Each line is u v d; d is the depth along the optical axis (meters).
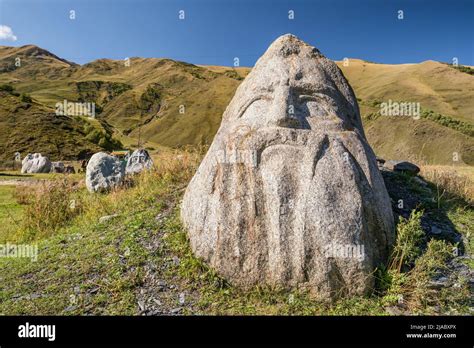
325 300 5.02
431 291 5.12
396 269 5.38
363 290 5.07
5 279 6.12
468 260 6.07
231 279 5.43
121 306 5.13
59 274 6.02
